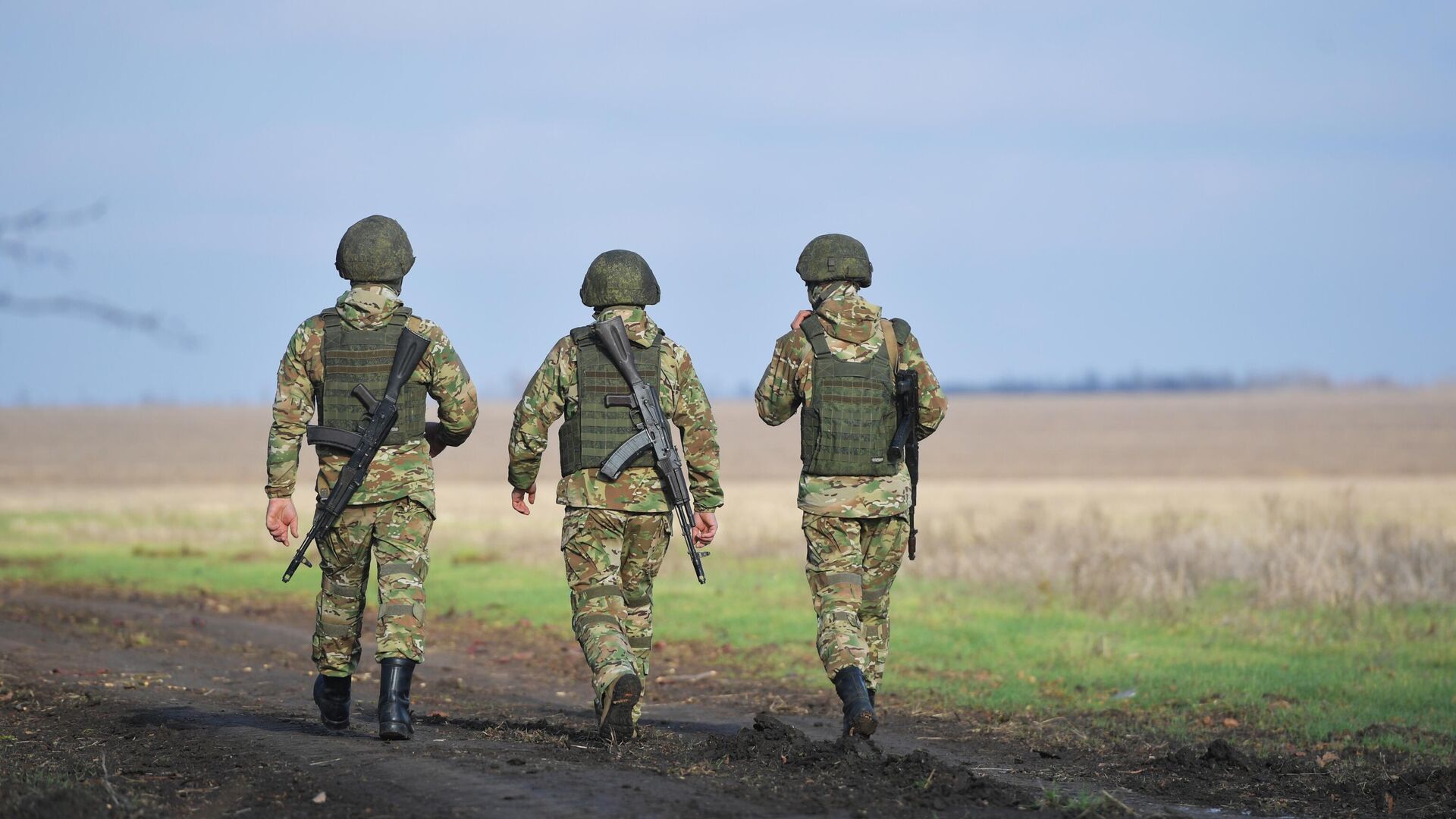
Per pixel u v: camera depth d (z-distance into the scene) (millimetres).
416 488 23750
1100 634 46094
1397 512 109062
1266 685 35375
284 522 23844
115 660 39719
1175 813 20453
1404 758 26125
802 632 48312
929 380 25203
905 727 30359
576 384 24078
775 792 19469
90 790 19531
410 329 23844
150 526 129875
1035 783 22750
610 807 18281
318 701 25094
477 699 34531
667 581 66438
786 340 25047
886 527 24938
